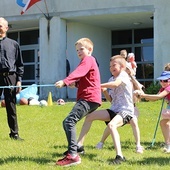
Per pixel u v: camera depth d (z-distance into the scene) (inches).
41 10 768.9
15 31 885.2
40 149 264.4
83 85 221.1
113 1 723.4
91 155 242.7
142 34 869.2
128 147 277.9
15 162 223.8
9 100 302.5
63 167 210.7
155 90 661.3
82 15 741.9
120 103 239.8
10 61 298.2
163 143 286.8
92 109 221.6
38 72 860.0
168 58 700.0
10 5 788.6
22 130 358.0
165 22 701.3
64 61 770.8
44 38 768.3
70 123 215.3
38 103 575.2
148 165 217.5
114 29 879.1
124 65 242.7
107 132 266.1
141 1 711.1
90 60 221.3
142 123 398.9
